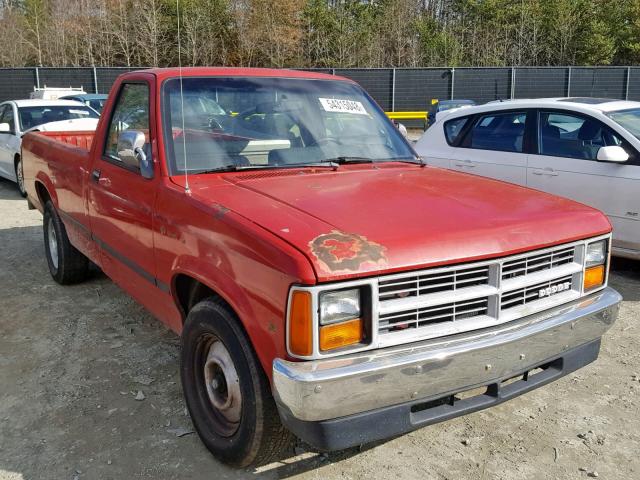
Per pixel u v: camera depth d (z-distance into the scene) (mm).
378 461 3055
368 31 50031
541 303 2807
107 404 3590
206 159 3426
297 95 3963
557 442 3234
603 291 3113
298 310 2281
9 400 3637
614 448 3180
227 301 2664
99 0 47156
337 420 2350
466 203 2973
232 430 2912
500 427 3383
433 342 2484
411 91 29031
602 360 4203
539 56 51812
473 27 54312
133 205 3566
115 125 4098
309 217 2639
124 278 3996
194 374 3102
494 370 2602
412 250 2432
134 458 3074
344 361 2314
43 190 5801
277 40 46812
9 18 48062
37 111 10898
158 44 45781
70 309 5113
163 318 3561
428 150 7574
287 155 3635
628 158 5699
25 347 4375
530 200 3154
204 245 2830
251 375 2604
